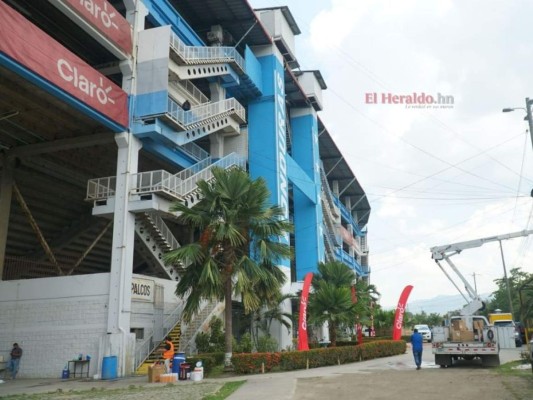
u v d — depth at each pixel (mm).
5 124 22703
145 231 23766
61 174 27359
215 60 29250
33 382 18781
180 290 19359
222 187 19969
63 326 21359
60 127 23469
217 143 32250
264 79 36250
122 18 22766
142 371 21031
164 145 25281
